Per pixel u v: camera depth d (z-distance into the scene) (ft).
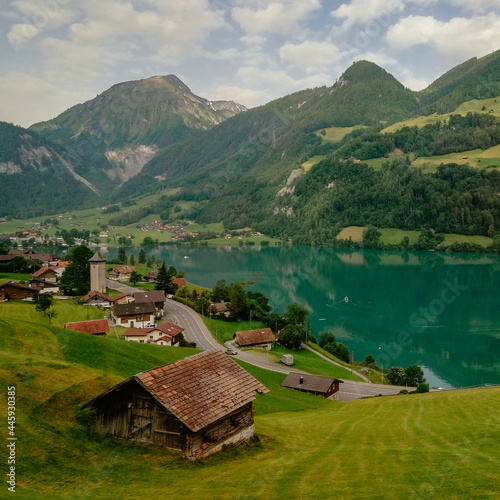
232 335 406.21
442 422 128.98
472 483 70.95
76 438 89.35
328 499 66.85
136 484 75.05
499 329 434.30
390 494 68.13
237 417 97.81
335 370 322.55
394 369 301.22
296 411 176.04
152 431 88.07
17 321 184.14
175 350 241.35
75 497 68.90
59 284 473.67
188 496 69.56
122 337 320.09
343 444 104.47
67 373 119.85
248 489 71.77
